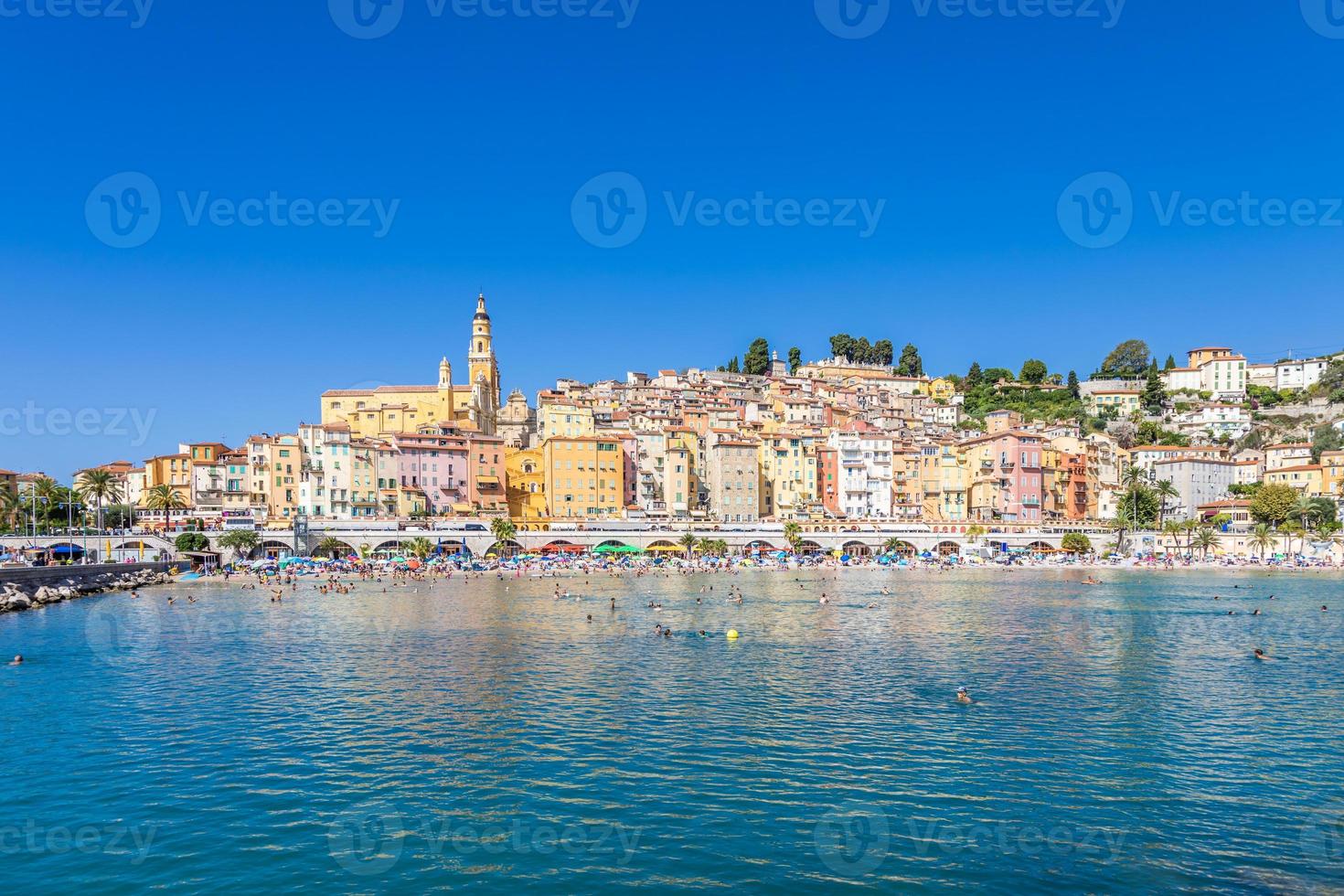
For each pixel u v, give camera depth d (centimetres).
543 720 5134
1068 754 4450
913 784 4028
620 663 6944
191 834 3494
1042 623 9338
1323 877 3100
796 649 7581
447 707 5481
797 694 5800
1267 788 3962
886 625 9131
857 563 19325
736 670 6619
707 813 3697
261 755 4481
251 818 3650
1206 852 3300
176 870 3186
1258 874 3125
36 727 5034
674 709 5381
